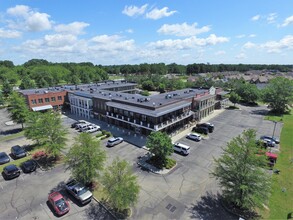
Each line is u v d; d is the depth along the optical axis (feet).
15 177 91.81
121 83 284.20
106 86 245.45
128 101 153.79
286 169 98.32
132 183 66.64
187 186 84.84
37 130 104.53
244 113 209.56
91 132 150.10
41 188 83.97
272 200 76.07
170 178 90.89
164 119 138.21
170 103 148.97
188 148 113.09
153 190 82.07
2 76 405.59
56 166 102.01
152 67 648.79
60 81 466.70
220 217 67.82
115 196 63.36
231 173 70.03
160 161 102.89
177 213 69.56
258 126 166.20
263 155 67.46
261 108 234.58
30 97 191.83
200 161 106.52
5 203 74.64
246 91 253.44
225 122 176.76
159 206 72.90
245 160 66.95
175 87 336.90
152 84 372.38
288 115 203.41
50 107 202.28
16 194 79.92
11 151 116.57
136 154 114.21
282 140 135.74
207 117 192.75
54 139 105.29
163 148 97.96
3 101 243.19
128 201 63.67
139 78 446.60
